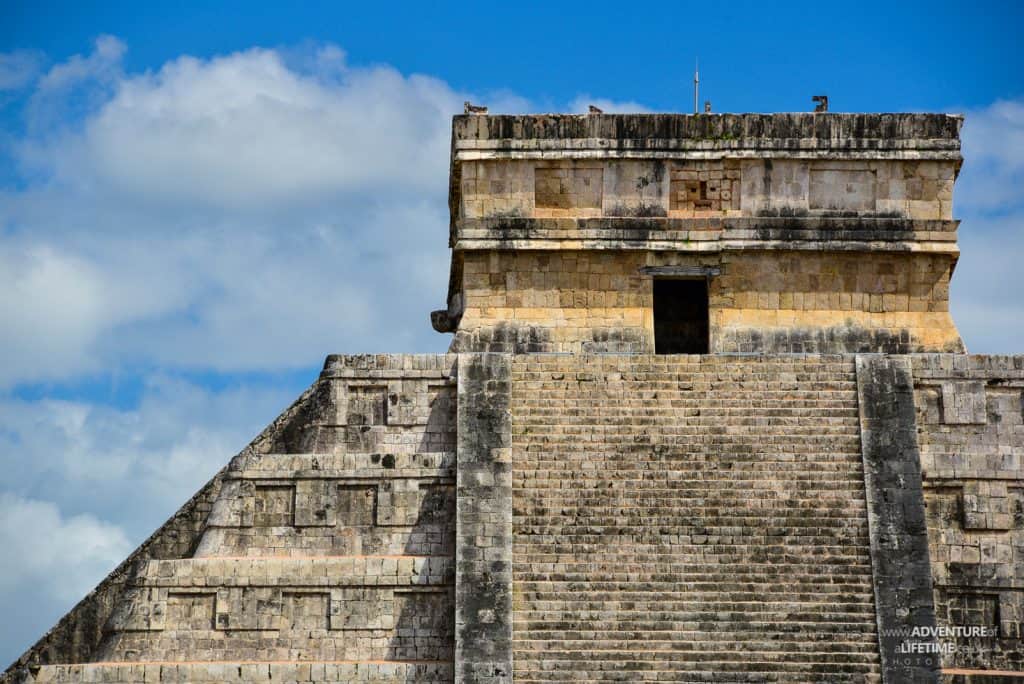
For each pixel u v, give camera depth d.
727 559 51.09
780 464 53.09
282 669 50.53
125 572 53.59
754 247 58.94
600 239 58.94
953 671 50.84
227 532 53.78
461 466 52.78
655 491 52.44
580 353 58.25
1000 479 54.19
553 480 52.66
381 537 53.69
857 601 50.44
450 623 51.88
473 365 55.12
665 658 49.09
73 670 50.56
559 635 49.62
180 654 51.81
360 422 55.91
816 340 58.69
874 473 52.88
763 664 48.97
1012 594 53.16
